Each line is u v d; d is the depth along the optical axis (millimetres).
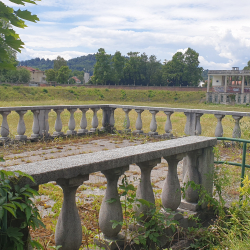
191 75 125625
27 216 1793
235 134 9125
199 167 3764
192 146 3434
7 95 71125
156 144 3285
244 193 3650
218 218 3750
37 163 2260
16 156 7488
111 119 12016
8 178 1841
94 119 11570
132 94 90625
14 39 1400
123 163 2559
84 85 99688
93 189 5020
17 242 1813
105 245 2646
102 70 123562
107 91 91812
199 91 87375
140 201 2695
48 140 9883
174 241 3234
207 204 3844
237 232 3266
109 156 2561
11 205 1677
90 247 2664
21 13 1382
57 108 10172
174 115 25062
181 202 3779
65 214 2311
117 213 2643
